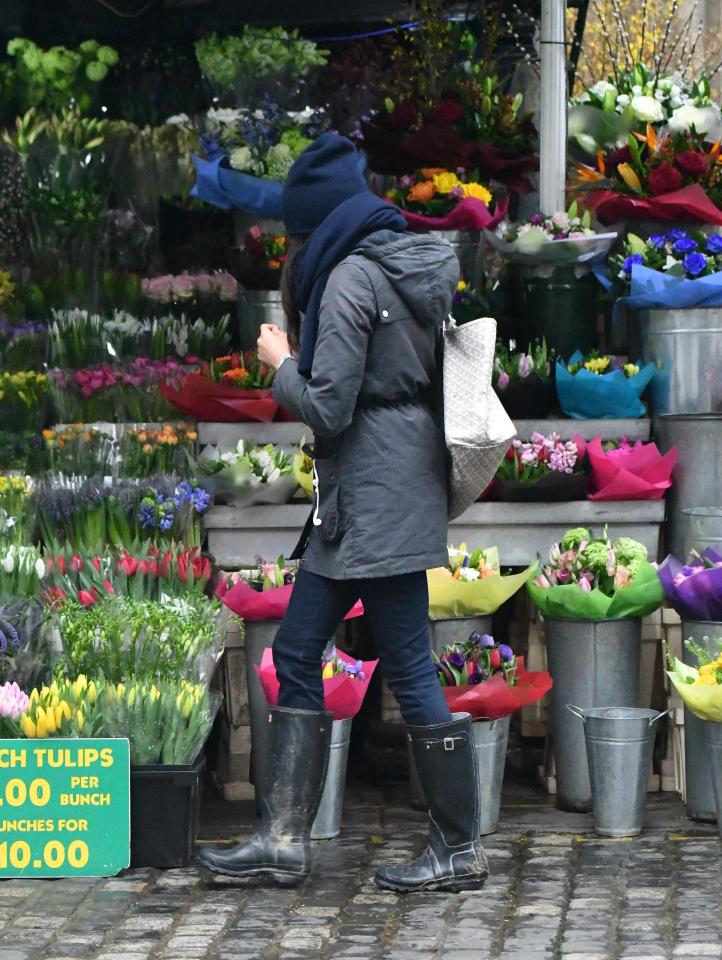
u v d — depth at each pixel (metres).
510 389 10.57
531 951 7.19
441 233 12.22
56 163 12.63
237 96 13.97
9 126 13.28
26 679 8.61
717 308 10.52
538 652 9.93
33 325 12.42
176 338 12.32
